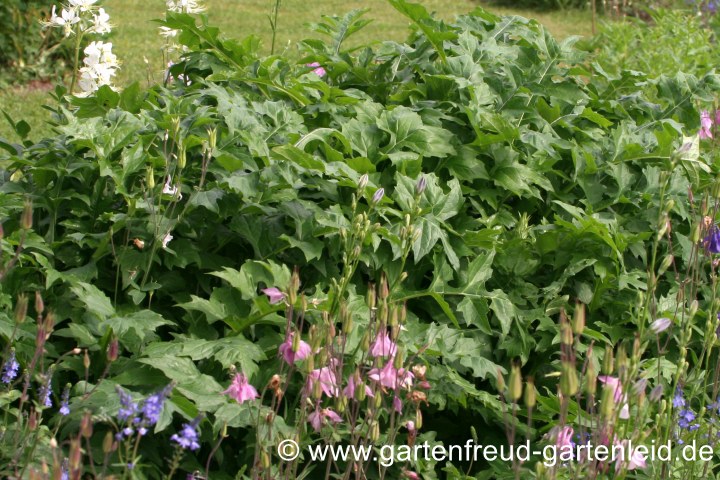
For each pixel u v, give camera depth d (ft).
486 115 11.63
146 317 9.10
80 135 10.16
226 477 8.97
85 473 8.66
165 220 9.91
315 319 9.56
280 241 10.16
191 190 10.44
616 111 13.82
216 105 12.44
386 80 13.80
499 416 9.84
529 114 12.56
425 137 11.41
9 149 11.59
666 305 11.08
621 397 7.06
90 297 9.05
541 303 11.30
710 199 12.23
